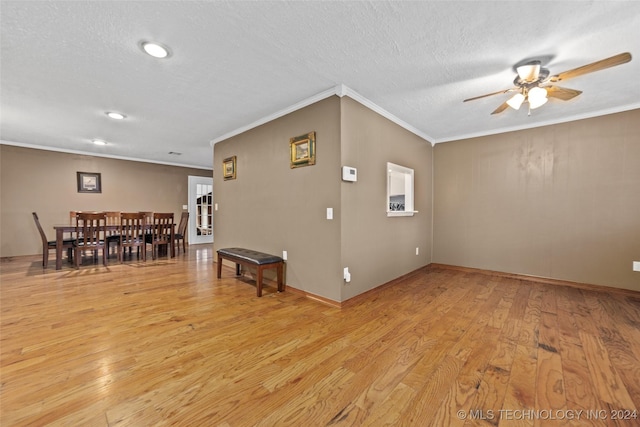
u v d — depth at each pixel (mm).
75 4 1623
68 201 5859
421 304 2885
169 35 1936
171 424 1270
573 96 2348
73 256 5340
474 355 1878
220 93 2898
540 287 3518
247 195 4016
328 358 1841
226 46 2068
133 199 6734
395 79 2586
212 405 1396
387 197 3480
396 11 1699
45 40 1981
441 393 1493
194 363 1771
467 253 4410
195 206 7863
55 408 1354
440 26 1838
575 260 3545
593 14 1706
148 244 5957
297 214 3223
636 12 1681
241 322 2408
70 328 2250
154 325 2330
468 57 2213
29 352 1872
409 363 1784
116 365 1734
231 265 4457
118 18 1753
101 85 2707
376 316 2557
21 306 2732
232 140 4355
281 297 3086
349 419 1314
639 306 2814
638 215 3168
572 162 3557
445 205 4625
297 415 1336
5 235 5234
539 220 3793
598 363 1774
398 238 3748
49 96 2965
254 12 1708
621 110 3232
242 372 1679
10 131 4332
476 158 4312
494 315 2582
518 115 3525
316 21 1793
